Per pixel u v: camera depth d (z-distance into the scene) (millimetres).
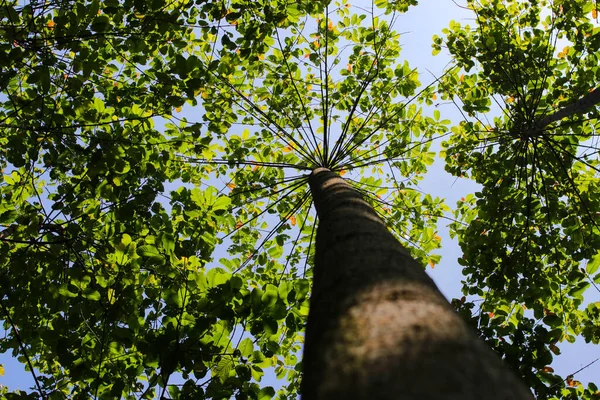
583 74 4703
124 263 3414
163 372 2820
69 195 3689
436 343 840
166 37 4207
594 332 4129
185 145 4727
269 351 3111
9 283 3379
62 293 3152
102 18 3406
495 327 3711
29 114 3539
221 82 5023
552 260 4801
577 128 4766
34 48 3283
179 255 3602
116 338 2951
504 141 5016
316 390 845
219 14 4195
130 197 3828
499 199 4805
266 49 4754
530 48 4785
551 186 4910
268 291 2934
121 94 4227
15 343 3820
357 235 1559
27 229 3352
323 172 3396
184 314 3172
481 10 5016
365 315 999
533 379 3213
